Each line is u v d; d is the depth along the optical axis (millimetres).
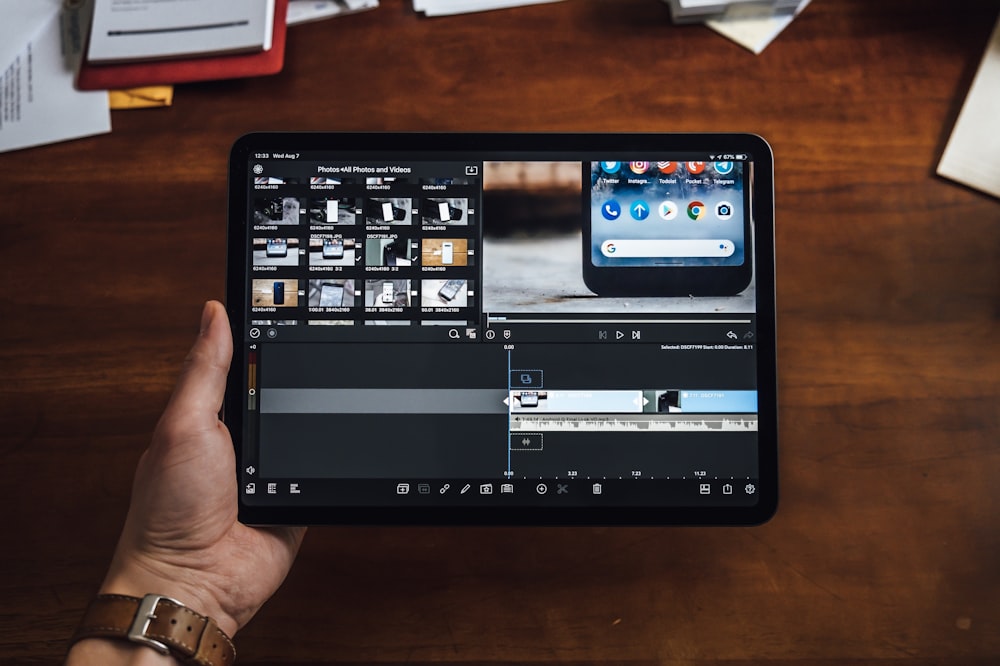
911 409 748
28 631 717
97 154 787
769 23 799
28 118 792
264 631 717
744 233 675
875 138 782
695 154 683
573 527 733
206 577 655
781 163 779
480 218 676
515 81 798
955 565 726
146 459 653
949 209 773
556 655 719
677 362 667
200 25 793
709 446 663
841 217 772
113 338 762
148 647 599
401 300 668
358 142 677
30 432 748
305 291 666
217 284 772
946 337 757
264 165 671
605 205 678
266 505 649
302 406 658
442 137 680
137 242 776
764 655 717
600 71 798
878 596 723
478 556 731
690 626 722
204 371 645
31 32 811
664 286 671
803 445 743
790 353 756
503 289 671
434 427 661
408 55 803
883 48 794
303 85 798
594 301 671
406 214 674
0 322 764
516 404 665
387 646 719
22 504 736
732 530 734
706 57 797
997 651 712
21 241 775
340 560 728
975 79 785
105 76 794
